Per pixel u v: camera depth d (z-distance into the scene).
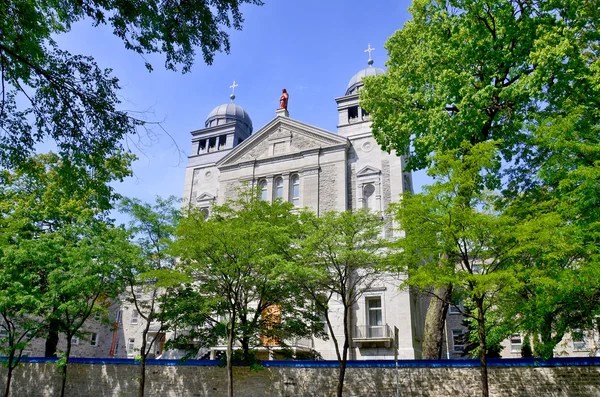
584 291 14.69
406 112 21.78
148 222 23.92
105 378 25.23
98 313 25.33
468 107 18.70
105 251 22.17
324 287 21.56
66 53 9.29
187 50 10.12
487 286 13.55
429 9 22.23
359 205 32.94
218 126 43.47
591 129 16.11
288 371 21.31
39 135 9.88
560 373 16.70
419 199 15.62
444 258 16.23
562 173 15.53
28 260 23.02
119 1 9.06
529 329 16.64
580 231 13.88
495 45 19.33
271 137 37.34
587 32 18.28
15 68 9.10
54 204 28.66
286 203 22.94
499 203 19.48
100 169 10.94
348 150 35.06
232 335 20.39
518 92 17.48
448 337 38.94
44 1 9.50
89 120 9.77
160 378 23.91
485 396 13.92
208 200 38.41
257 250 20.20
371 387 19.59
